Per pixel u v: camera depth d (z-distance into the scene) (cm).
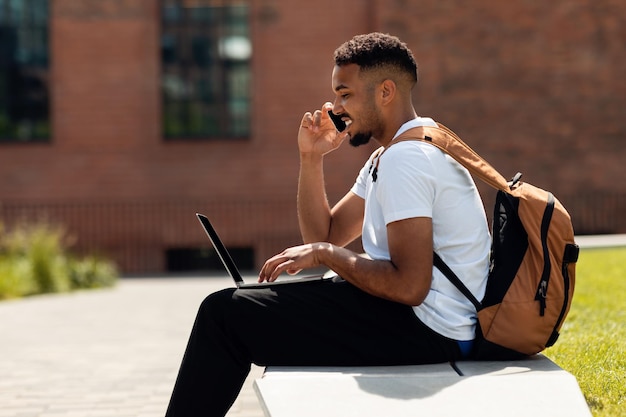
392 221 377
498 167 2162
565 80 2167
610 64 2167
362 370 380
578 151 2167
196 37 2177
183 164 2144
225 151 2139
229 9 2172
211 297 391
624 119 2173
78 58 2134
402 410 339
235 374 391
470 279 394
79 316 1198
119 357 853
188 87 2183
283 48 2125
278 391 350
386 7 2125
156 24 2139
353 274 383
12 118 2180
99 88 2141
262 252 2133
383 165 384
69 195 2139
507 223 400
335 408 341
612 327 681
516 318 388
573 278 403
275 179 2134
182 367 391
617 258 1111
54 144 2141
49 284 1659
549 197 398
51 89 2162
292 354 389
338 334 388
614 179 2173
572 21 2162
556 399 343
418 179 378
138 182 2141
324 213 463
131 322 1120
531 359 398
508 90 2158
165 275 2025
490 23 2147
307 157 461
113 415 602
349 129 412
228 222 2138
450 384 353
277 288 397
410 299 377
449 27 2141
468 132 2155
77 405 637
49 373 774
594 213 2162
